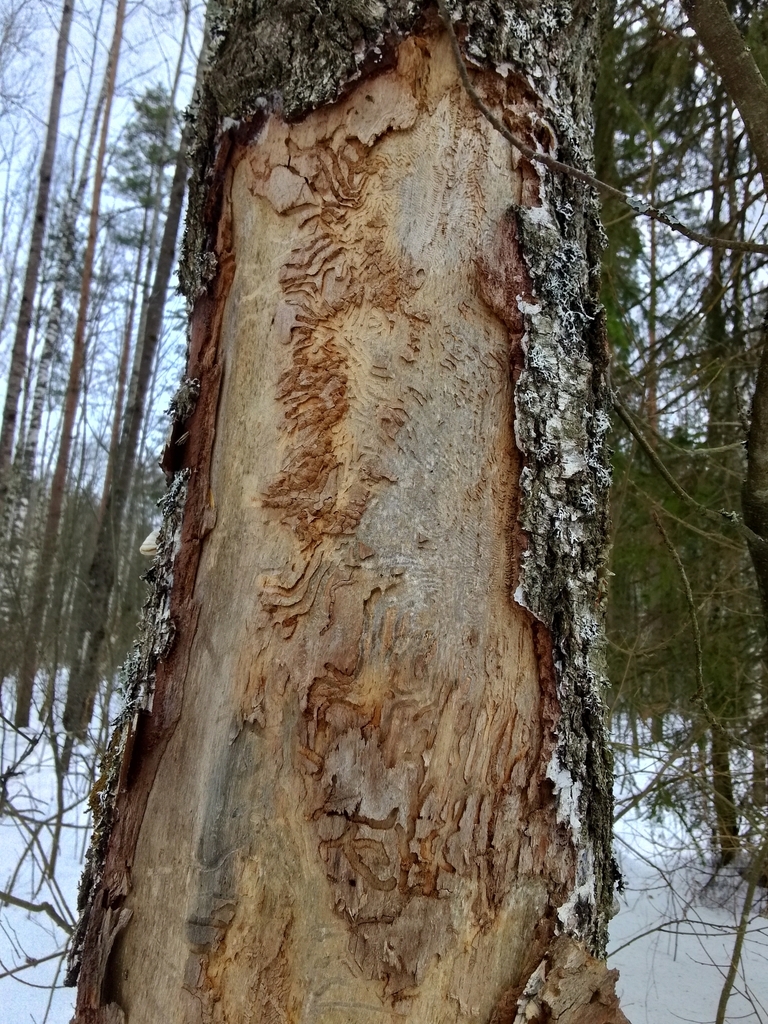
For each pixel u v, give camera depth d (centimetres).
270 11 107
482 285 102
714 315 402
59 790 305
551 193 109
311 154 104
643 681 370
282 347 102
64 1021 252
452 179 103
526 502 99
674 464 370
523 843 94
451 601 95
